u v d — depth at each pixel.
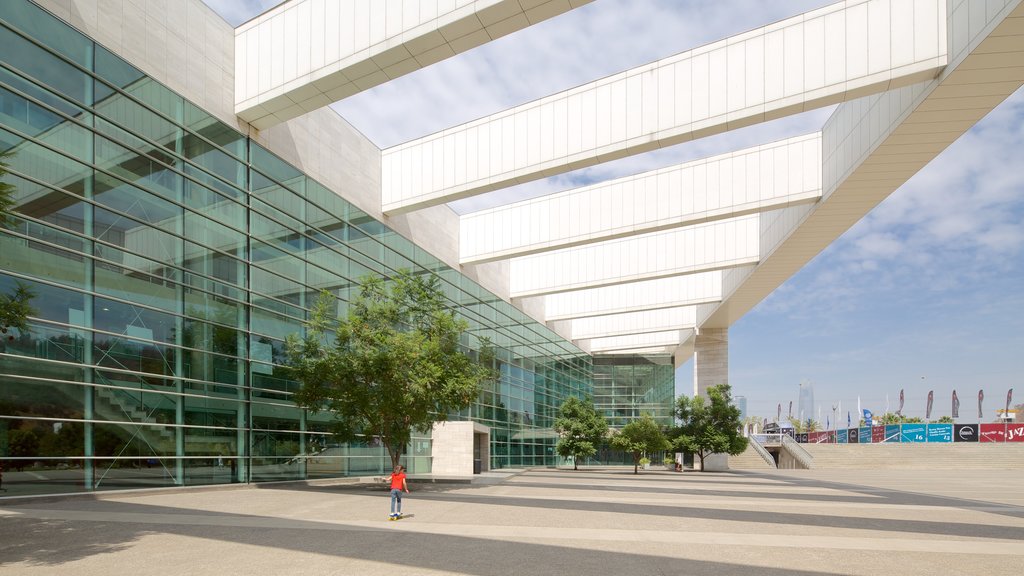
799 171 29.95
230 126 23.36
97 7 18.59
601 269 43.56
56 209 17.00
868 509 18.64
